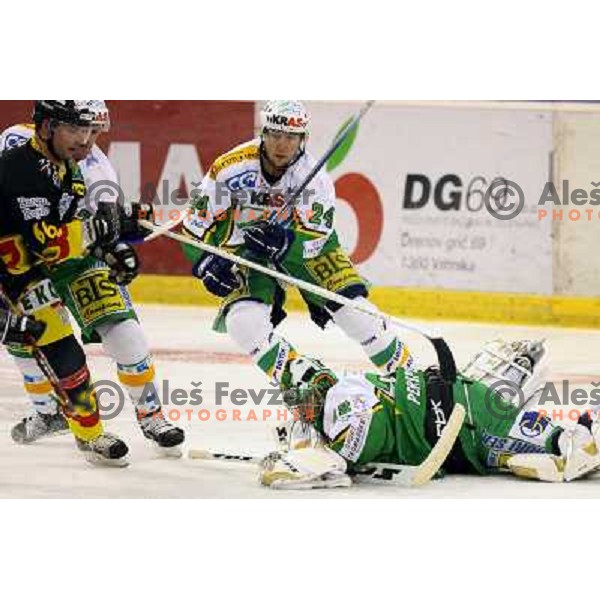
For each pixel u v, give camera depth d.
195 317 29.83
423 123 30.39
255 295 16.91
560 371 23.84
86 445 16.91
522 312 30.09
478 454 15.98
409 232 30.69
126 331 16.95
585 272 29.80
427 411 15.48
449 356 15.45
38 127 15.68
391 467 15.62
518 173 30.08
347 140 30.80
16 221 15.85
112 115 31.91
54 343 16.25
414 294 30.75
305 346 26.42
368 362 24.67
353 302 16.11
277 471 15.39
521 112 29.92
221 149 31.56
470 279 30.44
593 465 15.67
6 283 15.96
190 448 17.66
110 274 16.38
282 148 16.75
